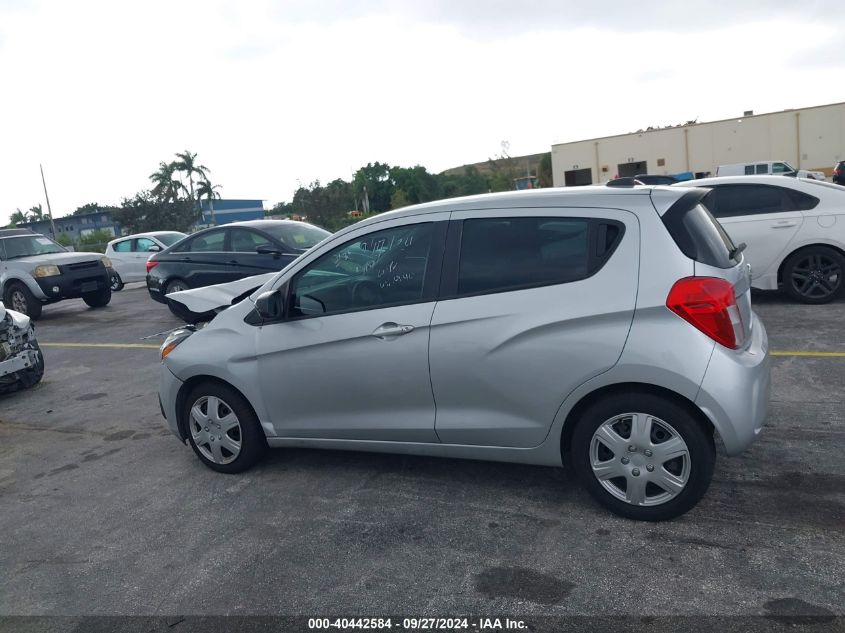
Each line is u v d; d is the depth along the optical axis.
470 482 4.32
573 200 3.71
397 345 3.99
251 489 4.53
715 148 39.75
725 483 4.00
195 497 4.50
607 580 3.17
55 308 15.61
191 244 11.59
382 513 4.03
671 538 3.46
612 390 3.57
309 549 3.70
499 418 3.81
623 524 3.63
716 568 3.19
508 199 3.89
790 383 5.64
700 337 3.32
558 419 3.66
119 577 3.61
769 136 38.41
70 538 4.11
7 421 6.77
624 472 3.58
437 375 3.90
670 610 2.93
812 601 2.90
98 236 47.72
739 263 3.89
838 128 36.84
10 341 7.38
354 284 4.21
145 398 7.11
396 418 4.10
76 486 4.92
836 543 3.31
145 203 48.41
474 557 3.47
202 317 6.27
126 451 5.57
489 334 3.73
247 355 4.50
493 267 3.81
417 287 4.00
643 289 3.41
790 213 8.29
